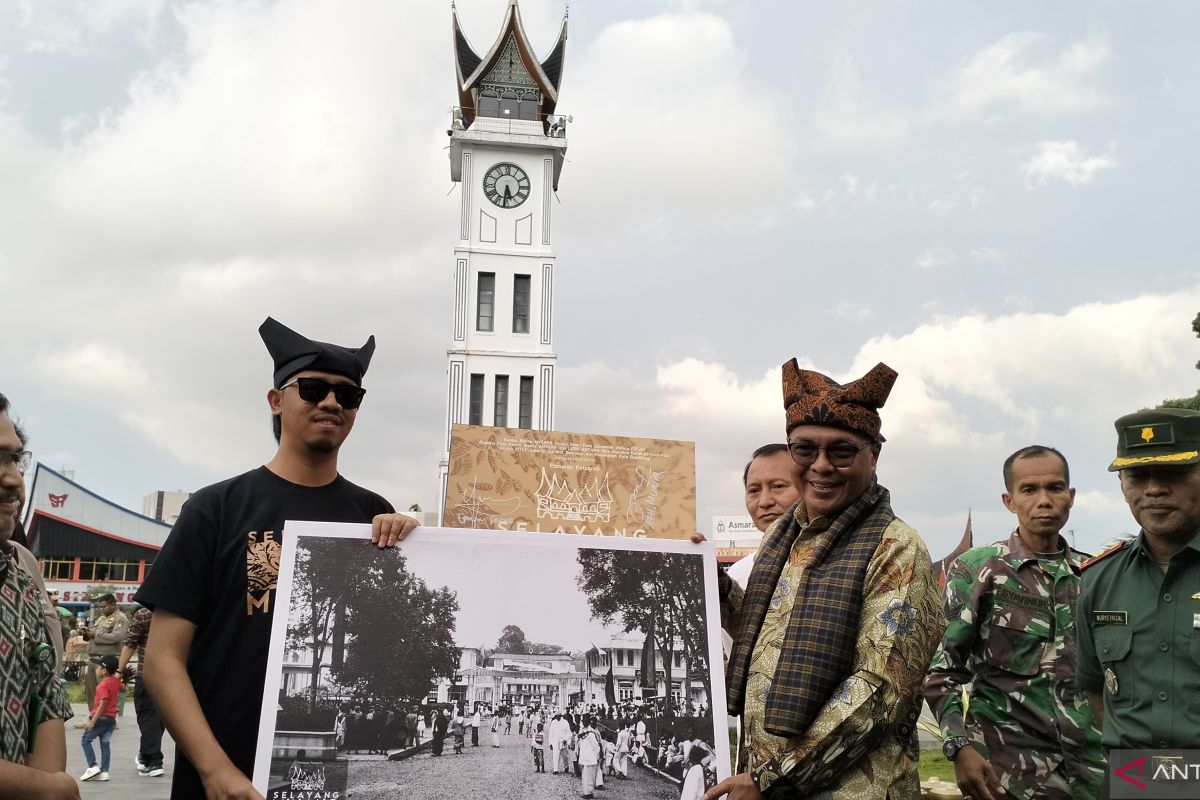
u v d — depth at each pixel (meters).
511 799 2.66
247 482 3.04
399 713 2.67
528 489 3.10
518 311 41.09
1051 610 3.97
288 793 2.56
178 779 2.72
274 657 2.67
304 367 3.05
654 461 3.20
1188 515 3.04
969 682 4.11
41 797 2.41
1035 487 4.09
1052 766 3.85
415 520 2.90
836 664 2.61
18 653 2.53
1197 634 3.00
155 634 2.74
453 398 39.50
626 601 2.90
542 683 2.77
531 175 42.16
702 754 2.76
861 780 2.56
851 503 2.90
